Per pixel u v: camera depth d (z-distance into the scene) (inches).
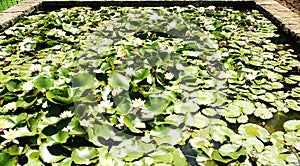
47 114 74.5
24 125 70.1
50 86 83.8
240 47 115.0
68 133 67.0
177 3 159.5
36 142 65.9
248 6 160.2
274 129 75.1
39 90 81.7
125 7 159.9
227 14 149.6
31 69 92.4
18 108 76.5
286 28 122.3
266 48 114.1
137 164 60.8
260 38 123.2
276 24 132.9
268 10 142.8
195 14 145.4
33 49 113.2
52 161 60.9
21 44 114.0
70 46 115.1
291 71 100.1
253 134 71.3
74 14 146.9
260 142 68.7
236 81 91.7
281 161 63.4
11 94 81.0
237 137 70.1
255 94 87.0
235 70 98.7
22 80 88.5
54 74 89.9
